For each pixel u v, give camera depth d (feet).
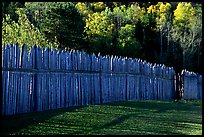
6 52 37.17
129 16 173.78
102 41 136.56
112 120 39.73
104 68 58.08
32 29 70.64
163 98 80.38
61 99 47.47
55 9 121.39
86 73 53.21
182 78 87.61
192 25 169.78
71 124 35.50
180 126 39.22
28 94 41.14
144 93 71.87
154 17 184.44
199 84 94.38
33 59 41.88
